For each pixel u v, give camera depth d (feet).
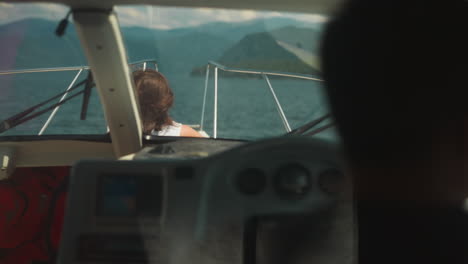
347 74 2.14
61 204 8.93
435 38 1.91
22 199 8.95
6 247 8.76
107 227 4.09
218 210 4.25
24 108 8.13
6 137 8.60
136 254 4.12
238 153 4.18
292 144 4.21
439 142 1.98
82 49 7.06
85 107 8.48
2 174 8.52
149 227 4.12
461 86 1.90
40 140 8.72
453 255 2.18
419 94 1.97
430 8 1.92
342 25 2.13
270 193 4.28
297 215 4.34
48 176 9.17
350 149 2.29
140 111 8.64
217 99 9.08
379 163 2.19
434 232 2.21
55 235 8.81
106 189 4.10
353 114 2.18
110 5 6.30
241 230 4.31
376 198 2.34
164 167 4.12
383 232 2.45
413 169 2.09
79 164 4.09
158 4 6.15
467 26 1.87
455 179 2.02
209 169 4.14
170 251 4.17
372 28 2.04
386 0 1.99
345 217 4.36
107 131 8.89
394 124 2.06
